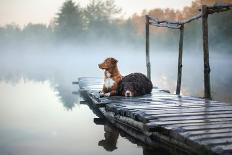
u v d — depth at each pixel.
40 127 7.52
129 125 7.06
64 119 8.62
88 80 17.75
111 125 7.97
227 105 7.75
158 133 5.76
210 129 5.17
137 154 5.47
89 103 11.85
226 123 5.61
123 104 8.23
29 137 6.54
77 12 71.19
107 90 10.18
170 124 5.61
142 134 6.42
